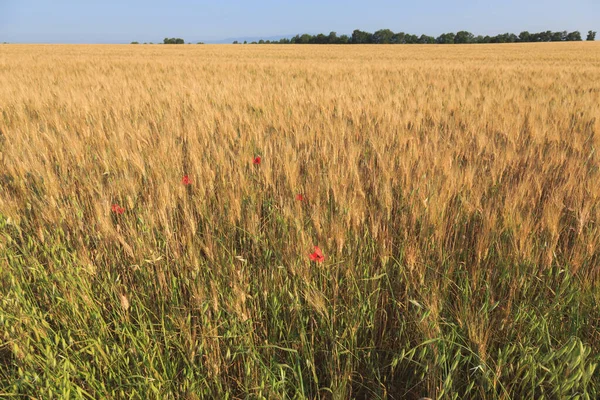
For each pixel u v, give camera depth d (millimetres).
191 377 1406
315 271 1812
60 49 39219
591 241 1819
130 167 2932
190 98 6344
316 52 36438
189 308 1690
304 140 3689
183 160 3312
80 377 1443
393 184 2639
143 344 1518
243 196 2533
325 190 2408
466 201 2244
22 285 1808
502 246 1983
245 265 1887
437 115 5031
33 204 2328
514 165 3004
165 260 1944
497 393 1469
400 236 2133
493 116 4809
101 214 2045
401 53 34875
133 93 6980
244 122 4520
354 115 4887
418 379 1594
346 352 1543
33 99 6156
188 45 55719
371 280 1826
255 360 1475
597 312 1662
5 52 31203
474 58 25938
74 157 3199
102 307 1756
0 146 3508
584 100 6035
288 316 1755
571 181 2451
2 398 1359
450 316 1667
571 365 1297
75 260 1835
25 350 1411
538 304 1698
